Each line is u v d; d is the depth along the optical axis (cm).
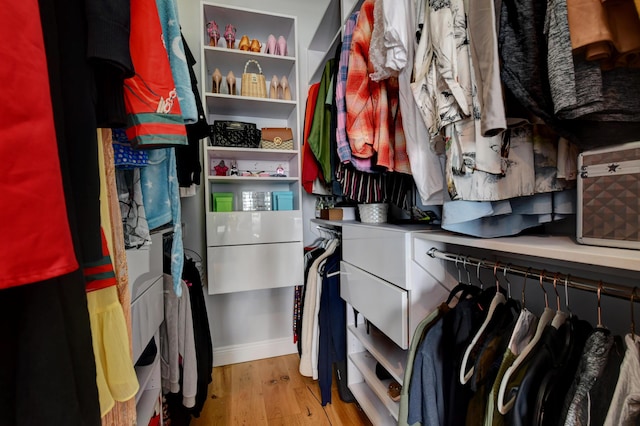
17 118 25
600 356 47
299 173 183
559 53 41
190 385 118
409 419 75
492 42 50
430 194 78
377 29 87
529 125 62
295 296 184
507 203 64
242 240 171
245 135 176
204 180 170
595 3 38
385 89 98
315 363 148
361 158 108
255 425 132
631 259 39
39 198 27
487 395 61
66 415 31
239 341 199
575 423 45
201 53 162
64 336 33
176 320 119
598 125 49
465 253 95
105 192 53
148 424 93
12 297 30
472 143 59
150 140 57
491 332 65
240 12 171
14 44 25
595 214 50
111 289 52
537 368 51
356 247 124
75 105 39
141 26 56
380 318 103
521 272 65
